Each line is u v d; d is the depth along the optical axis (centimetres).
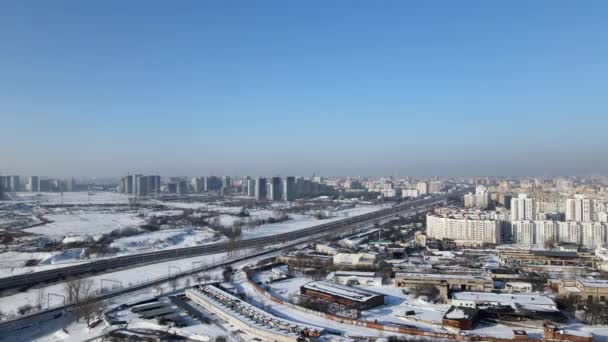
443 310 19588
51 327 17988
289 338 15638
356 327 17462
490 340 15538
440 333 16300
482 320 17900
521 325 17275
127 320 18138
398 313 19200
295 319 18525
